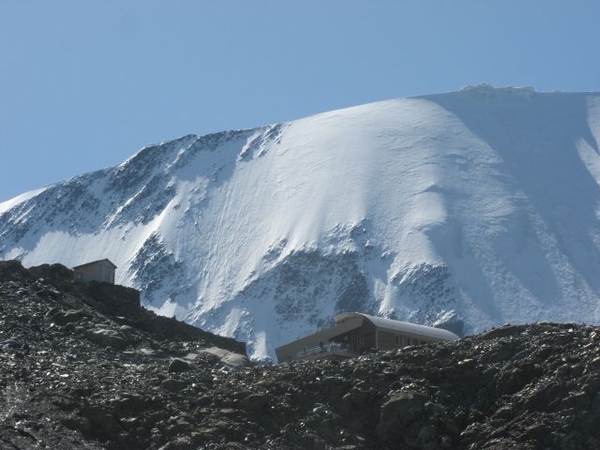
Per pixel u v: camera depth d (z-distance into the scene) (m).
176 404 149.50
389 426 147.50
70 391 147.00
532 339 161.25
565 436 140.12
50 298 194.12
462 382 155.00
